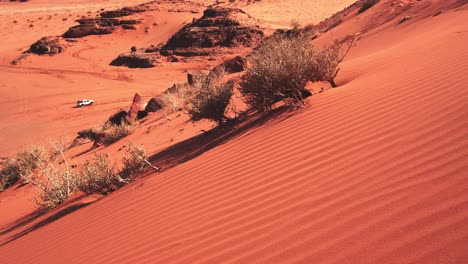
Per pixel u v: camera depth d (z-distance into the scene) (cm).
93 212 707
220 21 7250
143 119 2205
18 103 5841
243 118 966
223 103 981
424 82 661
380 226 331
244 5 11300
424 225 312
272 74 856
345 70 1038
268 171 543
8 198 1514
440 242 288
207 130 1095
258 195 482
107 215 648
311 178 472
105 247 513
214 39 7050
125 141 1631
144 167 891
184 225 479
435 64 752
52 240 651
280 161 562
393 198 364
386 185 391
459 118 476
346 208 378
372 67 962
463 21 1234
